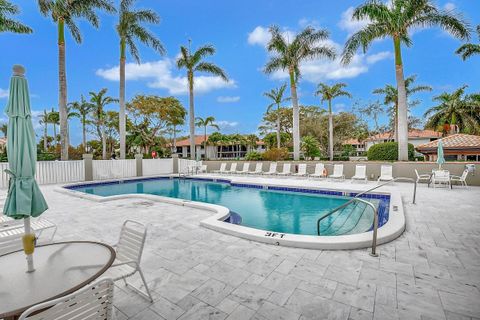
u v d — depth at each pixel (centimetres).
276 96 3003
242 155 4897
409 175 1183
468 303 259
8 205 233
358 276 315
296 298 272
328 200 949
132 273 267
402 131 1264
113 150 3991
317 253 388
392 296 272
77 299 164
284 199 998
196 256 383
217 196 1091
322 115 3584
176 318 244
